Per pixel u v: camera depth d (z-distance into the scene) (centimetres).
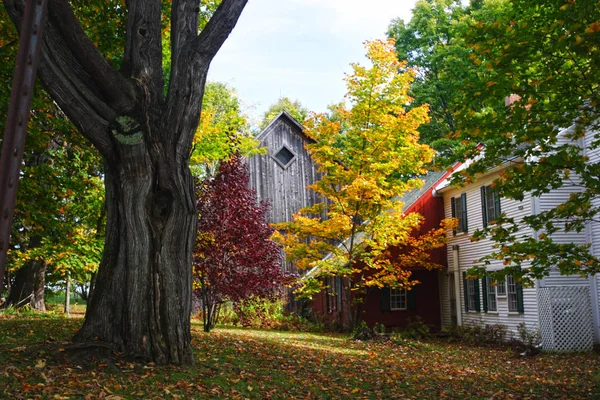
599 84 929
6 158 292
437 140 3475
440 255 2617
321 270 2302
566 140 1856
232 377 899
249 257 1752
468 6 3656
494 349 1966
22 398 640
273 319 2586
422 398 946
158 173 896
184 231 920
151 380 791
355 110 2222
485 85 920
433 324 2641
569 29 847
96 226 2031
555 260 982
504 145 991
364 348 1744
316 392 898
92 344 846
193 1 979
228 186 1773
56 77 830
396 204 2245
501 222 1020
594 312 1866
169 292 891
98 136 869
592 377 1287
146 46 924
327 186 2319
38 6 306
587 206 938
